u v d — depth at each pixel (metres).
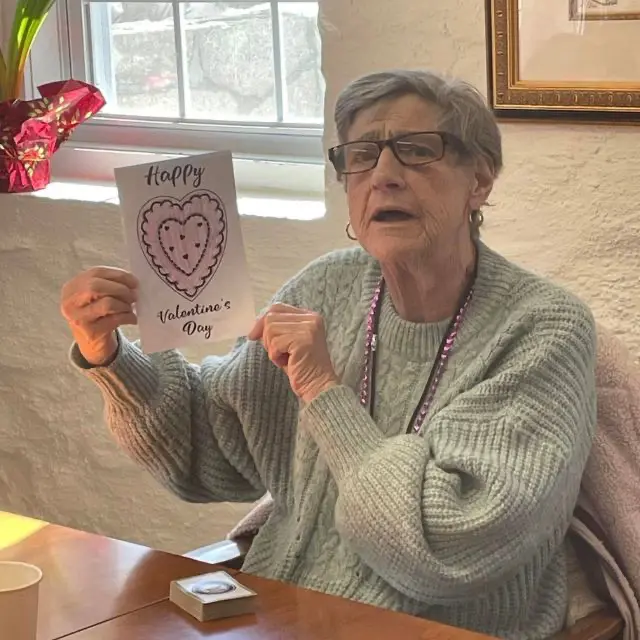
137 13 2.73
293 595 1.29
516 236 2.00
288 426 1.70
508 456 1.41
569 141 1.92
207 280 1.50
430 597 1.40
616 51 1.84
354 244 2.19
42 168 2.67
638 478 1.62
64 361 2.62
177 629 1.19
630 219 1.89
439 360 1.55
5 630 1.04
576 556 1.63
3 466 2.77
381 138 1.50
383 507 1.38
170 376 1.71
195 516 2.48
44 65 2.85
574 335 1.49
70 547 1.44
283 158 2.54
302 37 2.50
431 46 2.04
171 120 2.71
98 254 2.53
